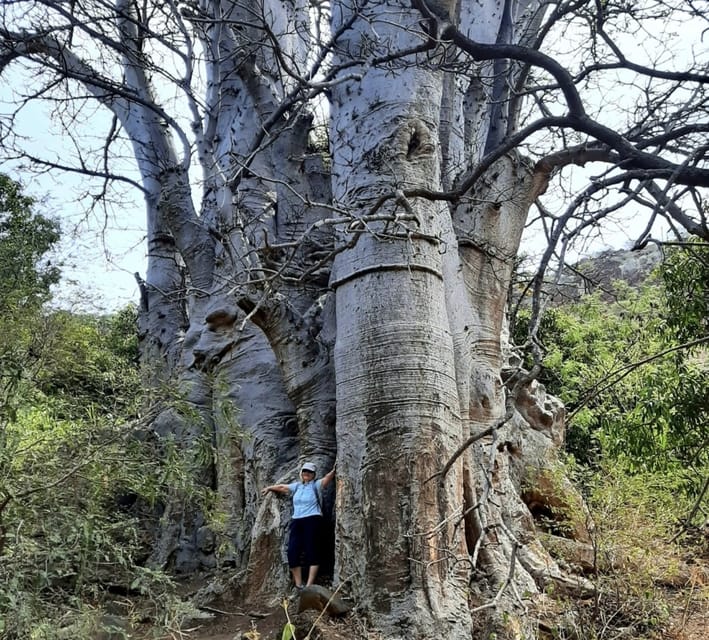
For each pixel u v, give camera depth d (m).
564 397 15.22
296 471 8.44
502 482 8.39
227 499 9.48
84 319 16.17
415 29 8.29
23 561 4.69
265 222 9.99
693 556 9.25
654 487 9.28
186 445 8.71
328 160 12.07
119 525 5.53
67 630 4.75
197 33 11.11
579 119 6.81
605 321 17.33
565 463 10.57
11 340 8.23
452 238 8.67
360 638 6.38
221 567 8.90
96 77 10.45
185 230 11.25
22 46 10.94
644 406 10.25
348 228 6.29
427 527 6.75
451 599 6.62
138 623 6.05
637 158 6.41
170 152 12.10
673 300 10.29
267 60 10.71
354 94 8.37
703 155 6.08
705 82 6.99
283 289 9.67
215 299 10.27
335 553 7.27
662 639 7.29
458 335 8.21
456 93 10.08
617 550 8.09
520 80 8.95
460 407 7.96
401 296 7.40
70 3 9.55
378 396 7.18
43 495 4.94
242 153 10.68
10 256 18.52
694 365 10.59
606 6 8.16
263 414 9.53
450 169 9.56
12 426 5.59
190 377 10.45
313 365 8.69
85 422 5.65
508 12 10.07
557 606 7.33
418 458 6.94
